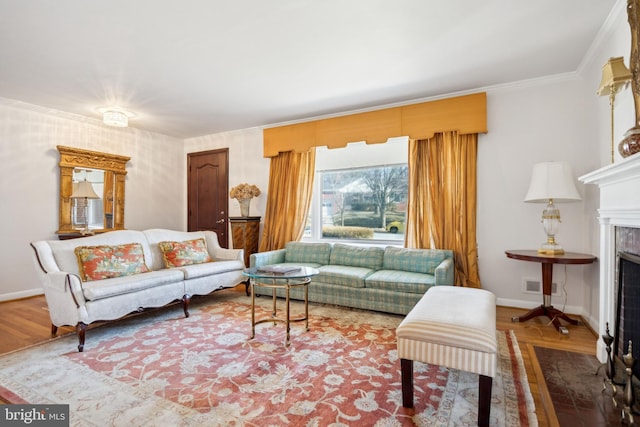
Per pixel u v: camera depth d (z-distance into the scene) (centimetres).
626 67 209
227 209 568
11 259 409
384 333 285
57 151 450
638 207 168
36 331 296
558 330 288
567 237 335
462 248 367
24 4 218
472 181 369
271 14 232
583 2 221
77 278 260
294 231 480
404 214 439
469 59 302
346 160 476
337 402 180
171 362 230
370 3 220
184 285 338
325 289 371
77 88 366
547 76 337
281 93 385
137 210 544
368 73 330
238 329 296
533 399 183
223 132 566
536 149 347
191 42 270
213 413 171
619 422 159
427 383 201
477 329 166
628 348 176
